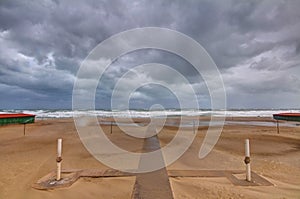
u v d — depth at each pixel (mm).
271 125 29719
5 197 4918
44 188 5230
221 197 4746
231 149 11844
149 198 4551
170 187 5250
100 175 6191
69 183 5539
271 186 5496
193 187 5336
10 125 27219
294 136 17500
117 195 4918
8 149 11562
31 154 10125
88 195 4922
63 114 60562
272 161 8945
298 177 6594
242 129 23859
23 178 6234
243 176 6293
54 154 10016
